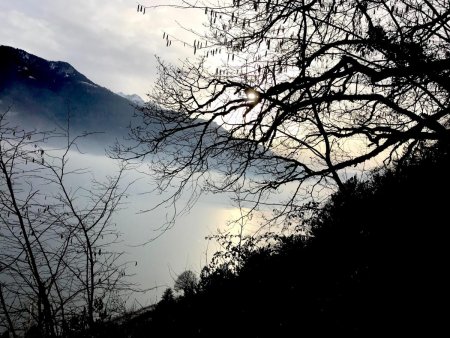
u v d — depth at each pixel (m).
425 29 4.22
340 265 6.18
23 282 4.05
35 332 3.76
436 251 4.91
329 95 4.56
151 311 6.44
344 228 6.08
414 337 3.79
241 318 5.59
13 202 4.01
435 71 4.06
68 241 4.37
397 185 5.87
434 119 4.14
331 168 4.95
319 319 4.89
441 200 5.36
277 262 7.12
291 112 4.71
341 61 4.32
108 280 4.54
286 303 5.68
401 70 3.96
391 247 5.34
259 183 5.39
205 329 5.54
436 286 4.43
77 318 4.12
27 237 3.91
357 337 4.14
